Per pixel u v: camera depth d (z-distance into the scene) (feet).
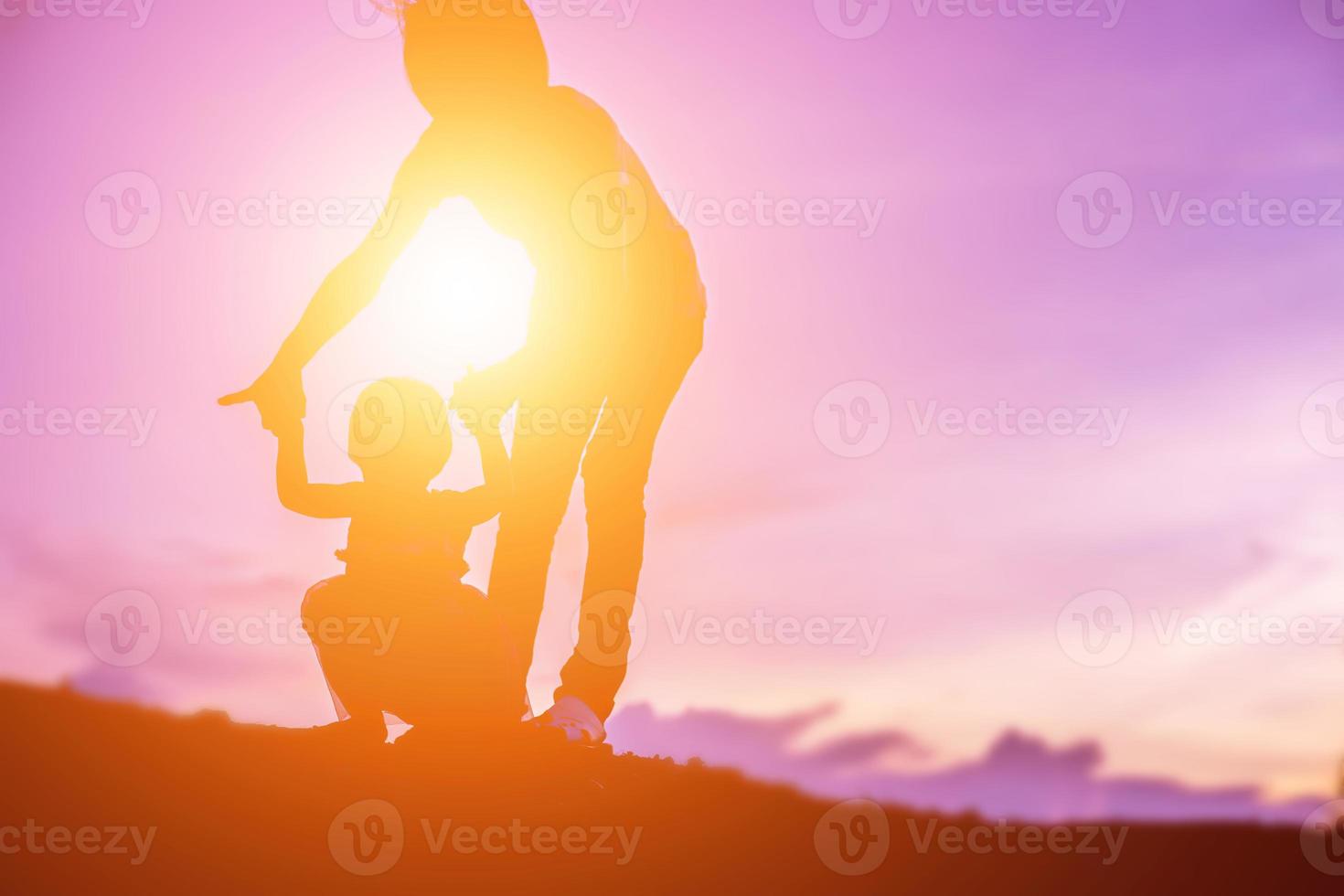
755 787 10.91
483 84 12.46
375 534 10.14
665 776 10.69
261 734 10.04
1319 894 9.82
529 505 12.01
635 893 8.21
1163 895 9.66
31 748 9.27
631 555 12.44
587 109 12.83
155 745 9.63
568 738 10.86
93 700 10.51
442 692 9.76
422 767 9.58
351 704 9.84
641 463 12.53
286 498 10.41
